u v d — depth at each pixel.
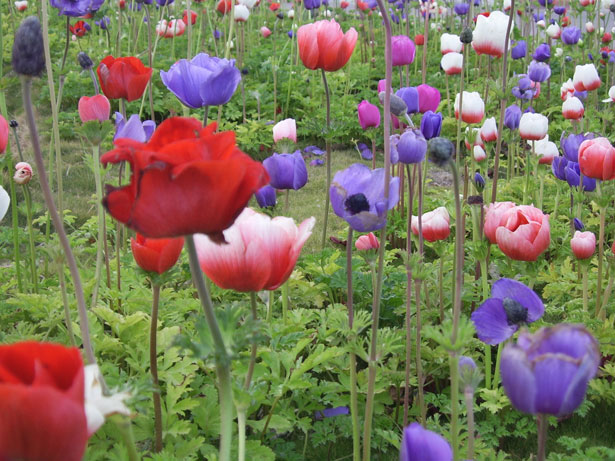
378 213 2.00
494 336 2.10
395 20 11.29
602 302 3.65
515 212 2.78
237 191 1.12
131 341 2.87
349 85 9.21
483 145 4.40
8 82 2.92
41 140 7.96
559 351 1.32
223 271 1.76
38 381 0.88
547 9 10.36
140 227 1.12
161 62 9.33
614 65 9.36
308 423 2.71
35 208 4.15
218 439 2.75
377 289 2.17
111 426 2.39
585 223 5.01
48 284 3.93
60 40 11.34
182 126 1.22
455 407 1.93
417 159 2.49
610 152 3.37
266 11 14.42
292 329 2.90
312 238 5.52
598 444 2.89
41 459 0.86
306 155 8.00
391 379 2.98
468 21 8.41
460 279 1.78
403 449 1.32
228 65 2.71
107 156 1.13
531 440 2.96
